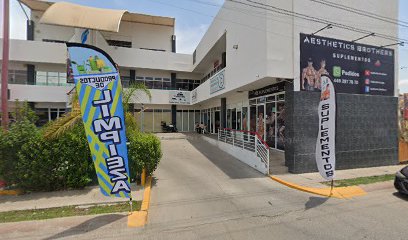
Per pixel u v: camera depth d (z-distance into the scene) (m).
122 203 5.55
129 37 24.38
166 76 24.73
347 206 5.45
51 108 19.95
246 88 11.62
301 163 8.47
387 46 10.16
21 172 6.14
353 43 9.51
